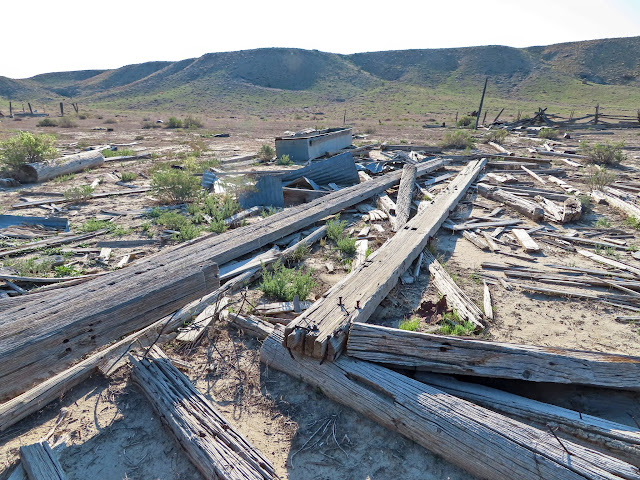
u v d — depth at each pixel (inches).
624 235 324.8
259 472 110.6
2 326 119.7
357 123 1592.0
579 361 131.5
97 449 125.1
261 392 150.1
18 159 553.9
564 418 122.2
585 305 214.5
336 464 120.7
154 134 1191.6
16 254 286.4
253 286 235.9
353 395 137.4
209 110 2576.3
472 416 117.9
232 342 179.9
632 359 131.6
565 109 2134.6
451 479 115.0
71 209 418.3
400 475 116.9
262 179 428.5
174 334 181.6
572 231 333.1
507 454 107.7
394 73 4069.9
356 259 271.3
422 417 122.6
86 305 134.9
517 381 143.3
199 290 165.8
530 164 615.2
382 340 144.6
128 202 448.8
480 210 400.5
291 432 132.7
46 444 119.4
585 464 100.9
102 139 1044.5
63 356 125.6
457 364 137.7
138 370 151.3
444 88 3494.1
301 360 152.4
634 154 735.7
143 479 115.5
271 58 4065.0
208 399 145.8
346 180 504.4
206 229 342.0
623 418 130.0
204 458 114.0
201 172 592.4
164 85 3767.2
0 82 3732.8
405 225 306.8
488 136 970.7
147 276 158.1
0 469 116.3
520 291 231.8
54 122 1446.9
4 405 134.0
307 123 1622.8
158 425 134.6
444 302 205.9
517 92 3181.6
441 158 668.1
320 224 354.3
